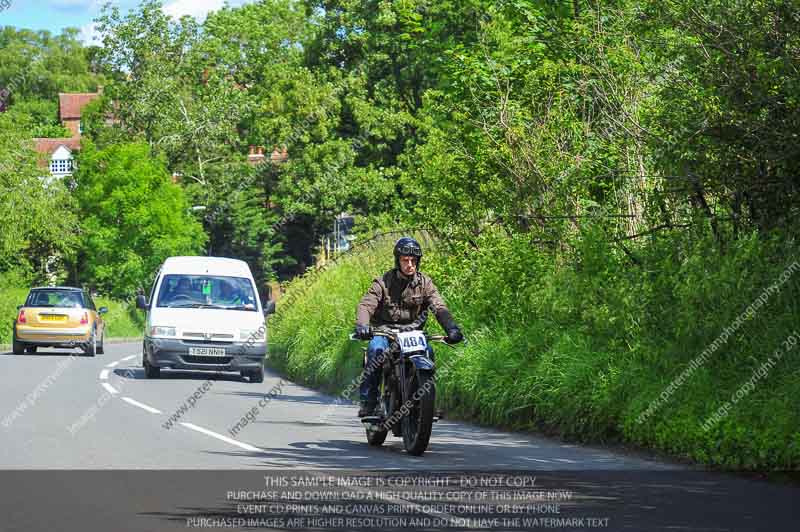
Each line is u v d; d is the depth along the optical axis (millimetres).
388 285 26000
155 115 155625
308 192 120000
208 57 160250
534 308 33031
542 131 38125
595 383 27750
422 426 24234
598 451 25844
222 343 48094
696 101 27531
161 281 50844
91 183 132875
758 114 26781
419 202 42281
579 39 36406
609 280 30438
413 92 112875
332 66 120188
